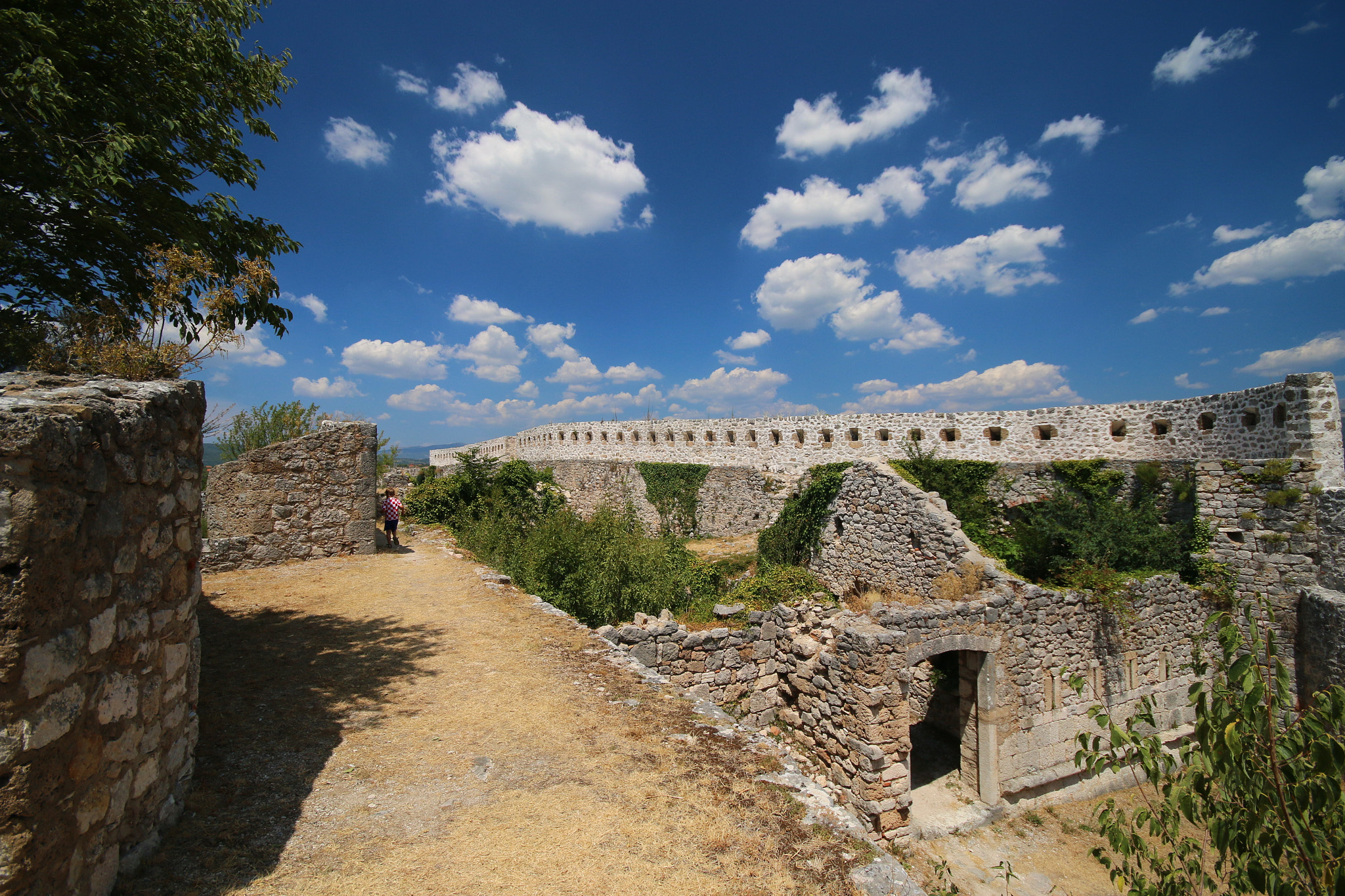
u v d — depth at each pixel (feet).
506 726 20.92
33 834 8.51
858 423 75.61
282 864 12.98
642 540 48.96
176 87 20.58
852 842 15.24
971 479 64.69
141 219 21.53
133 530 11.82
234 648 27.71
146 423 12.34
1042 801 38.42
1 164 17.65
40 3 17.21
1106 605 40.50
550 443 119.24
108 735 10.89
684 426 92.94
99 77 19.17
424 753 18.76
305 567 46.73
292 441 48.57
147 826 12.71
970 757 38.14
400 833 14.58
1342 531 40.55
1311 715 11.03
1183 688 43.57
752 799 16.94
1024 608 38.40
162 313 20.86
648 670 27.86
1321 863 10.77
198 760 17.04
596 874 13.47
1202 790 12.25
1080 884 31.99
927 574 46.55
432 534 68.44
